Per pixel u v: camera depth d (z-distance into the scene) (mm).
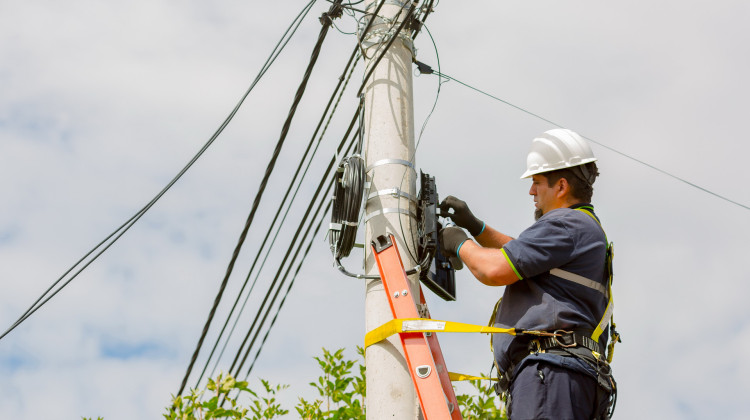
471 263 4301
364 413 6441
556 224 4172
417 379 4395
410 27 6012
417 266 5016
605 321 4148
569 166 4430
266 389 6629
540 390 3924
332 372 6695
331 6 7266
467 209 4914
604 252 4238
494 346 4211
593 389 3959
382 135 5465
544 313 4059
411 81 5812
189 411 6207
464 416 5641
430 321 4473
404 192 5254
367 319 5020
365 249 5203
